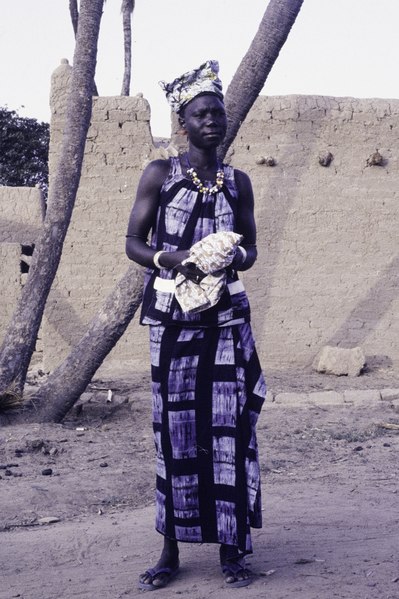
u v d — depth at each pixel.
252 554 4.59
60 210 10.17
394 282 13.95
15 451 8.68
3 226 15.64
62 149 10.30
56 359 13.85
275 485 6.79
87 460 8.30
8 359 9.95
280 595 3.90
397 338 13.94
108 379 13.07
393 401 10.95
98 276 13.80
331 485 6.70
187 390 4.04
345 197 13.88
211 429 4.02
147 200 4.14
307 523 5.24
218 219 4.07
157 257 4.01
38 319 10.10
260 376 4.10
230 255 3.83
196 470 4.04
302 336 13.86
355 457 8.16
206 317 4.00
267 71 9.31
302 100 13.81
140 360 13.77
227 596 3.92
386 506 5.72
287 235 13.83
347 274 13.91
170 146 12.86
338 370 13.38
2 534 5.73
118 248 13.80
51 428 9.64
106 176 13.74
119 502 6.75
